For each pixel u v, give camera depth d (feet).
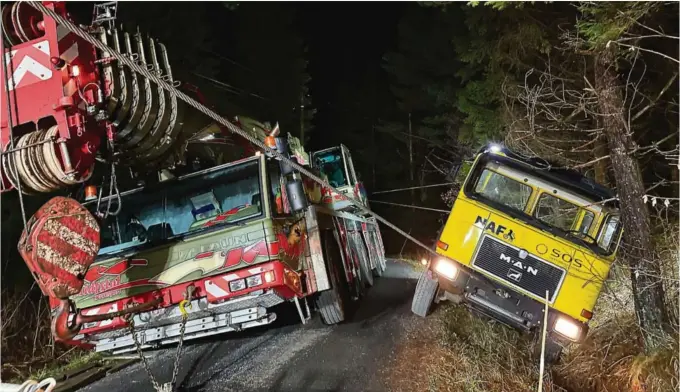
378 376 19.99
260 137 27.32
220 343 25.45
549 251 22.49
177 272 21.43
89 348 23.72
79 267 15.64
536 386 19.44
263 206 21.43
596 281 22.03
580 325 21.89
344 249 29.86
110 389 21.27
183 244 21.63
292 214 23.29
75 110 16.72
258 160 22.59
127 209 23.22
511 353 21.53
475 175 23.98
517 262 22.67
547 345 22.29
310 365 21.36
